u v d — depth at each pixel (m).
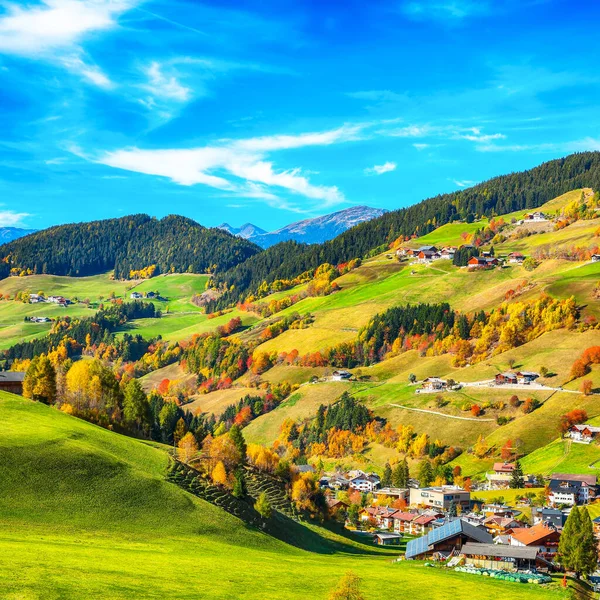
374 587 101.19
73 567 82.38
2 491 109.50
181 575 89.19
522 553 129.50
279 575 99.62
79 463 125.94
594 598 113.56
